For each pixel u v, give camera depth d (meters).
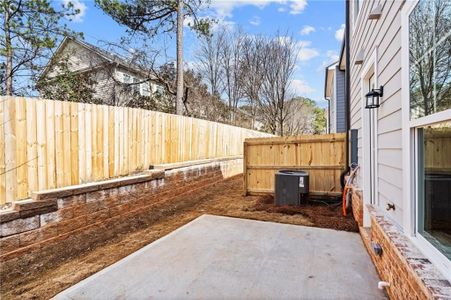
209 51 18.23
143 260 3.31
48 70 9.43
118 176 5.34
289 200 6.02
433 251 1.80
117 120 5.34
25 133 3.74
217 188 8.55
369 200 4.07
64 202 3.95
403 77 2.24
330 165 6.35
